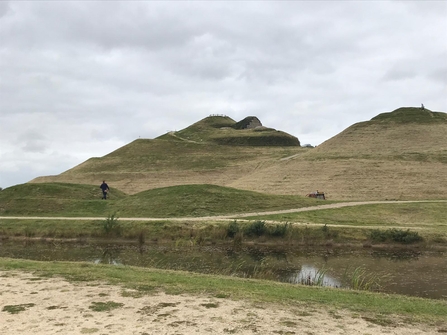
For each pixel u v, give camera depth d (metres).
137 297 10.41
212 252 25.00
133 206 38.69
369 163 70.31
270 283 13.58
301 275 18.81
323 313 9.71
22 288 11.17
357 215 34.56
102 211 38.34
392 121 96.62
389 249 25.98
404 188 58.59
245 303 10.18
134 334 7.75
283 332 8.14
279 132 152.00
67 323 8.30
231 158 113.44
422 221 33.06
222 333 7.94
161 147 126.12
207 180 95.00
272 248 26.30
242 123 185.62
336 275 18.89
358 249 25.98
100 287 11.45
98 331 7.86
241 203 38.66
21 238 29.58
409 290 16.14
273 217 33.03
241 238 27.58
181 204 37.91
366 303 11.12
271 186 69.94
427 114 99.25
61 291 10.90
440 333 8.65
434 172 62.91
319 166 73.62
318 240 27.38
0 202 42.09
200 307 9.66
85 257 23.11
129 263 21.22
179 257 23.34
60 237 29.36
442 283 17.33
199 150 123.25
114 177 100.75
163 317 8.81
